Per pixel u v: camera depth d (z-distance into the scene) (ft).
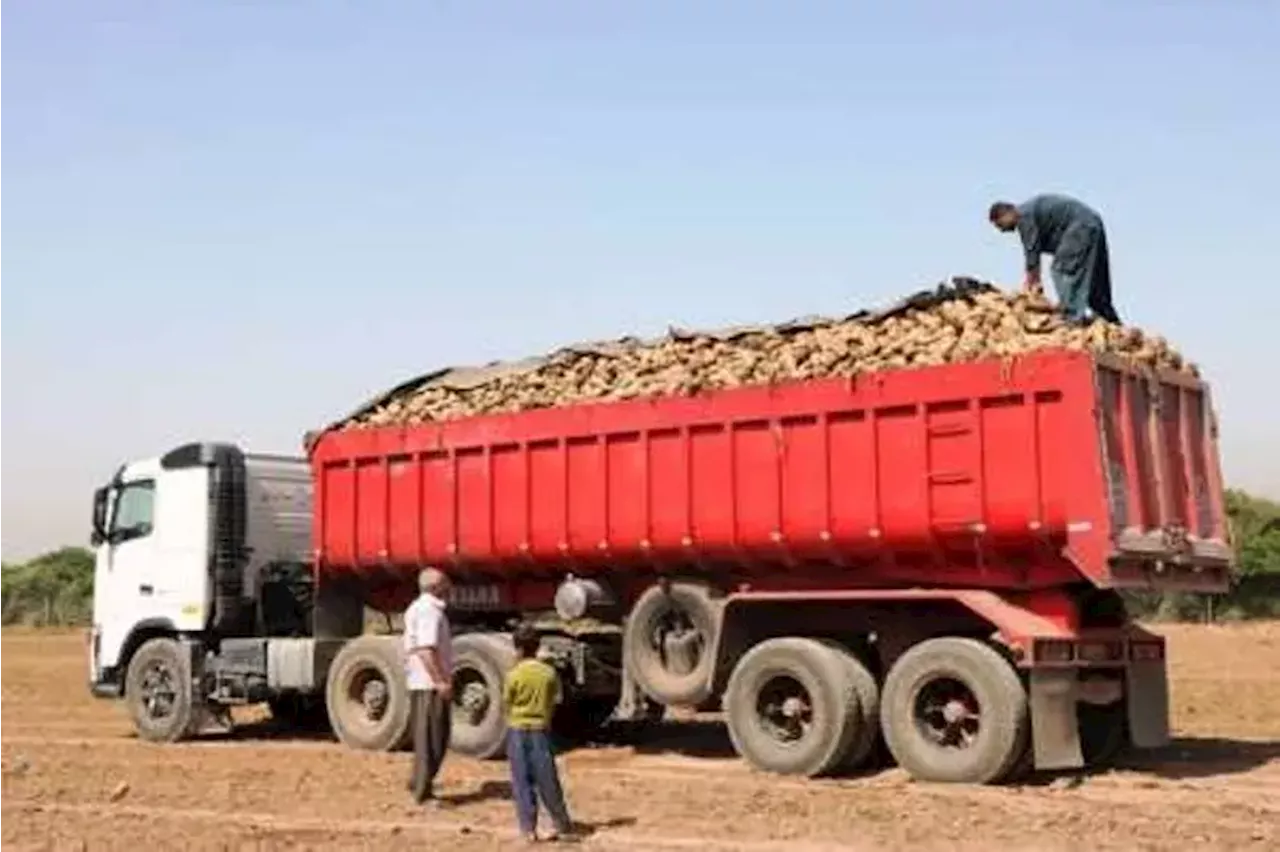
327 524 61.72
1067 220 50.85
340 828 40.45
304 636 65.21
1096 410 45.29
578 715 60.49
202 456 64.85
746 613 52.16
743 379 51.72
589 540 54.54
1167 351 50.49
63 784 49.34
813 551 50.11
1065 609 47.37
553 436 55.67
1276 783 47.11
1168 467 48.75
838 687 48.11
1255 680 86.74
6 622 222.48
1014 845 36.29
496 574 58.29
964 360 47.62
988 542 47.01
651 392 53.67
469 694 55.72
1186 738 60.18
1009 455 46.42
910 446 48.11
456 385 60.75
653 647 53.88
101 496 67.62
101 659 66.69
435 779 49.06
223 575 64.18
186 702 63.46
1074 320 49.01
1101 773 49.44
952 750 46.83
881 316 51.37
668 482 52.85
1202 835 37.22
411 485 59.47
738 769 51.44
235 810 43.91
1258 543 169.48
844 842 37.14
